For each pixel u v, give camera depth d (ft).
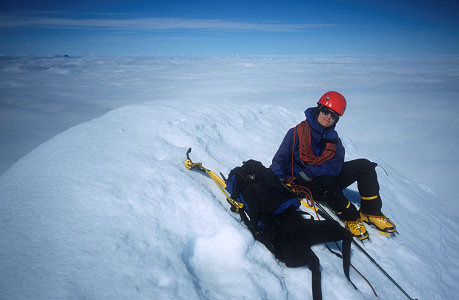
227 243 5.33
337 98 6.97
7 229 4.60
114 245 4.44
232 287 4.55
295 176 7.72
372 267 6.17
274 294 4.62
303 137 7.33
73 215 4.99
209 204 6.08
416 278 6.39
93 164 6.93
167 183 6.53
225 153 10.27
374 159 15.76
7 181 6.36
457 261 8.13
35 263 3.89
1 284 3.51
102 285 3.70
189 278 4.33
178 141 9.48
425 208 11.53
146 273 4.12
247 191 6.21
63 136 9.03
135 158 7.54
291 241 5.52
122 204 5.49
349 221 7.12
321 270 5.46
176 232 5.31
